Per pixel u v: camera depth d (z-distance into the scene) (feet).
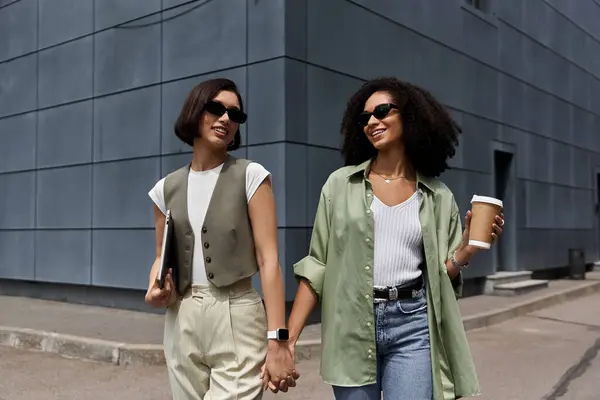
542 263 47.52
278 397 17.52
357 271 8.52
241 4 26.73
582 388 18.75
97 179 32.30
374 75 30.27
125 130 31.09
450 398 8.39
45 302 34.12
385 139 8.77
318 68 27.02
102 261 31.91
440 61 35.68
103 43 32.17
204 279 8.58
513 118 43.80
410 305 8.50
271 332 8.39
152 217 29.73
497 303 34.65
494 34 41.60
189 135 8.77
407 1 32.89
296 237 25.55
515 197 43.83
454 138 9.13
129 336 23.66
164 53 29.58
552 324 30.60
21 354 23.26
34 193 35.60
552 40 50.42
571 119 53.78
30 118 35.94
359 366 8.48
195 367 8.70
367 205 8.63
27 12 36.14
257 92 26.18
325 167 27.20
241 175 8.61
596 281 48.39
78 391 18.16
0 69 37.83
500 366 21.65
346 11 28.68
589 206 57.36
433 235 8.57
